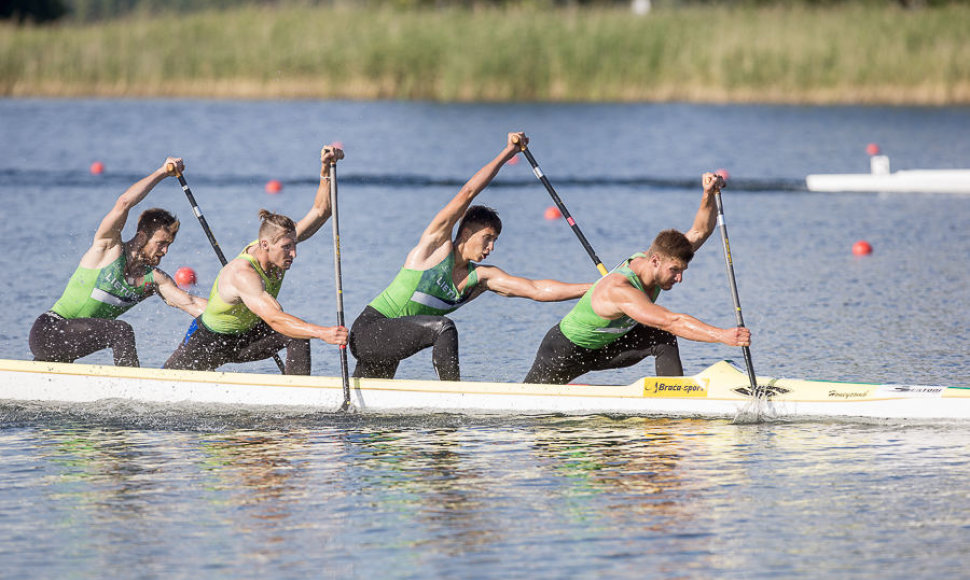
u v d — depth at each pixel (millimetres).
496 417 30734
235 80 129500
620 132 108688
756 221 66312
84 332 32969
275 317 30406
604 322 30234
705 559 21078
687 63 124625
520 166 90625
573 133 108188
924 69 120500
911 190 79125
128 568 20797
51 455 27328
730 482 25094
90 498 24297
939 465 26109
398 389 31266
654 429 29406
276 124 112062
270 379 31719
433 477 25578
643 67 125062
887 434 28703
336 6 142500
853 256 55312
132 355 33188
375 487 24922
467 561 21016
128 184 78312
